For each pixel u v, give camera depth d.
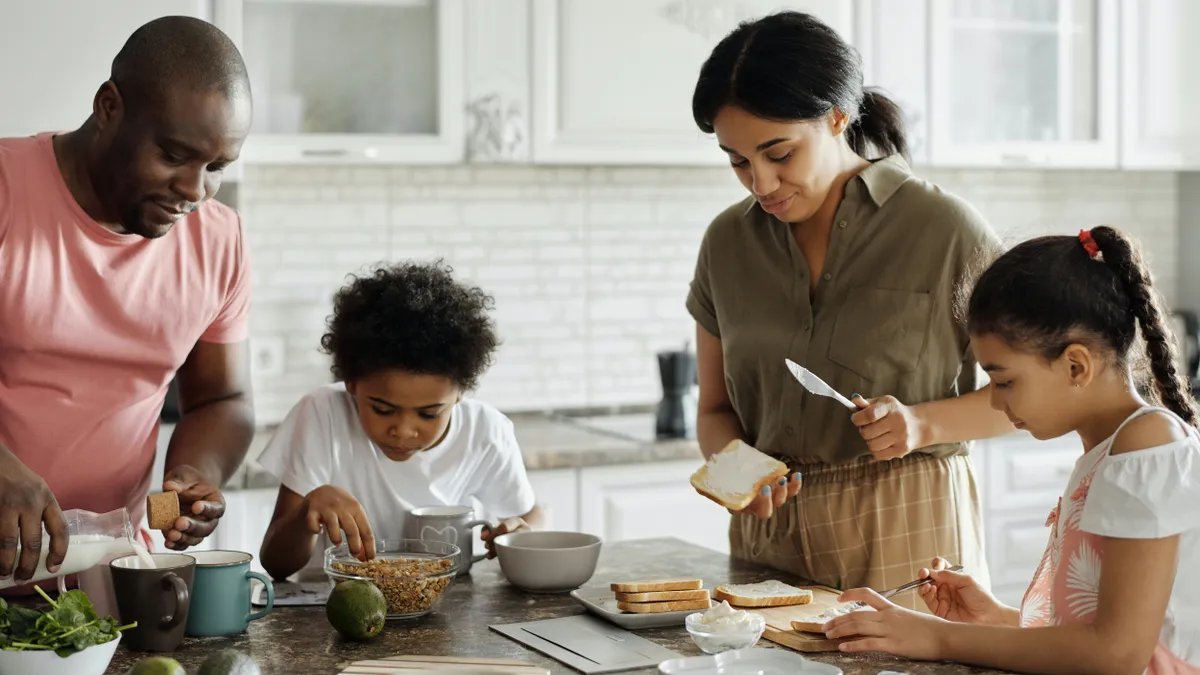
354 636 1.50
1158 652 1.36
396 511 2.02
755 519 2.05
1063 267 1.41
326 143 3.10
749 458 1.79
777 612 1.61
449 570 1.65
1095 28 3.69
